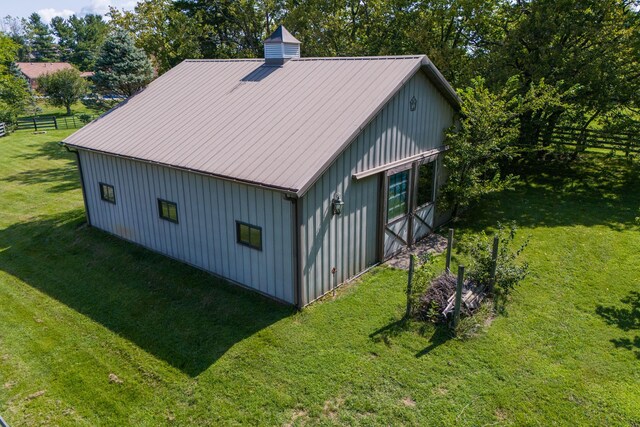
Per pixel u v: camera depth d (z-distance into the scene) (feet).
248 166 26.96
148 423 19.63
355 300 28.55
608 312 27.20
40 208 48.75
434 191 39.52
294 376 22.02
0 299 30.19
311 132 28.17
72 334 26.08
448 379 21.63
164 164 30.55
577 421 19.16
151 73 64.39
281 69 38.17
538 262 33.65
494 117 37.27
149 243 36.83
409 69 31.22
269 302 28.40
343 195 28.68
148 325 26.68
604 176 53.98
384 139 31.42
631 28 50.08
